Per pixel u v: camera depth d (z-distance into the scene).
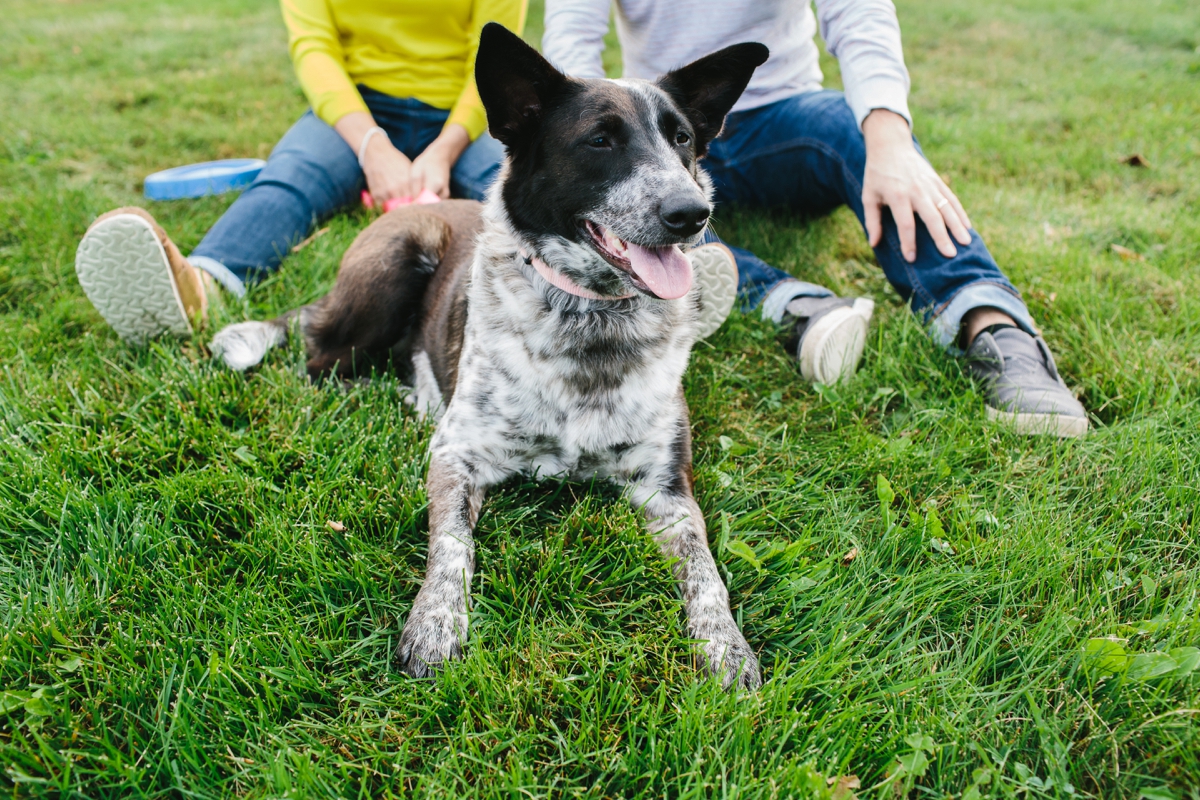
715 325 3.21
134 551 2.11
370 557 2.17
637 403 2.40
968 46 8.65
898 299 3.74
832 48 3.37
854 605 2.06
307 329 3.13
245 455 2.46
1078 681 1.84
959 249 3.02
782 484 2.52
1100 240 4.23
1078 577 2.15
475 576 2.14
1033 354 2.85
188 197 4.07
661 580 2.13
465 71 4.35
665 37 3.67
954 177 5.05
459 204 3.31
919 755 1.59
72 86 6.86
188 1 12.05
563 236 2.36
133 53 8.20
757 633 2.04
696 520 2.30
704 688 1.79
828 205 3.96
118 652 1.84
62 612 1.91
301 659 1.87
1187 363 3.09
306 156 3.90
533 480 2.52
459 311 2.73
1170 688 1.79
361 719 1.76
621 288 2.40
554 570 2.11
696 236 2.25
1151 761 1.67
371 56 4.27
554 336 2.39
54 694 1.75
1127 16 9.58
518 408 2.38
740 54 2.61
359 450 2.52
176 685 1.80
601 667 1.83
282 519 2.22
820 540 2.29
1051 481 2.53
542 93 2.38
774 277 3.55
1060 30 9.22
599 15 3.65
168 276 2.88
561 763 1.65
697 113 2.70
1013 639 1.96
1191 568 2.19
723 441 2.68
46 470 2.32
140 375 2.86
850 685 1.78
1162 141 5.59
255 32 9.39
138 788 1.55
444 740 1.72
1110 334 3.16
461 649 1.94
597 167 2.28
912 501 2.45
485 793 1.57
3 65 7.85
